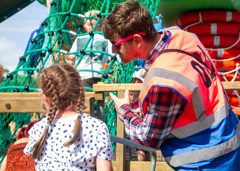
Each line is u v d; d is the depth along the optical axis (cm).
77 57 354
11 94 231
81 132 149
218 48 497
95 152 148
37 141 151
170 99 135
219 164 144
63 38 420
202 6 502
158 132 142
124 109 165
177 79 136
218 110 146
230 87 232
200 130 145
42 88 158
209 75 150
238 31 494
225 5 485
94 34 359
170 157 151
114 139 170
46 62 344
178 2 488
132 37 149
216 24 494
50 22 396
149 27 149
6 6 501
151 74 140
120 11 150
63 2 440
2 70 386
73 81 157
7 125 260
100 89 245
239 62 492
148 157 349
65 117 154
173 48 149
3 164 181
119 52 158
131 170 263
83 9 442
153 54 151
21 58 339
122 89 242
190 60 146
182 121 146
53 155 148
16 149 184
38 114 281
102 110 251
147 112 144
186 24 534
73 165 146
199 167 143
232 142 144
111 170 150
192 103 140
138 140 151
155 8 396
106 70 341
